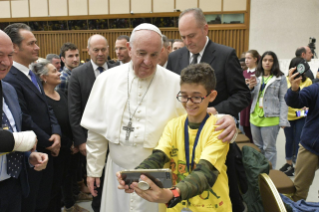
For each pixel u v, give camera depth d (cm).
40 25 1296
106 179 190
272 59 385
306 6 1078
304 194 267
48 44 1305
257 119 398
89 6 1244
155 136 172
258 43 1138
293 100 252
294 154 449
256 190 182
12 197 174
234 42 1162
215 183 139
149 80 178
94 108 186
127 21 1230
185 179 117
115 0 1222
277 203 155
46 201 249
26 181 183
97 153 190
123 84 182
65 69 405
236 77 216
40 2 1273
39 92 237
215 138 135
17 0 1286
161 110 175
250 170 183
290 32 1103
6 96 176
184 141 146
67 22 1273
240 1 1134
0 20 1308
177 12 1180
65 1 1256
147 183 102
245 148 192
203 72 135
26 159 198
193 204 139
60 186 281
